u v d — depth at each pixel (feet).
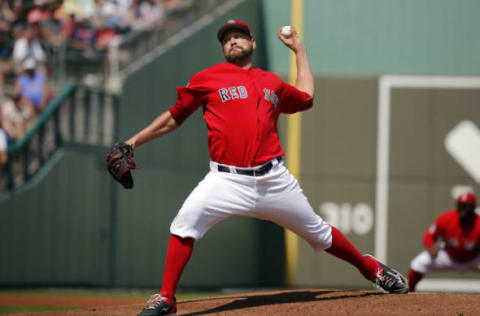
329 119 148.77
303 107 47.29
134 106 130.93
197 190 42.98
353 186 147.54
